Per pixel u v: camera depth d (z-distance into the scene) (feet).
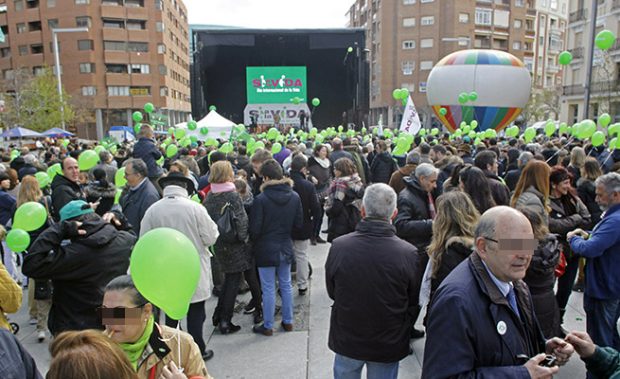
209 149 32.17
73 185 17.02
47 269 9.18
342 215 17.90
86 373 4.58
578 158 21.27
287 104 64.44
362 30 56.95
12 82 125.59
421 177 13.62
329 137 50.52
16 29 200.23
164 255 6.09
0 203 18.45
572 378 11.89
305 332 15.10
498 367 6.06
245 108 64.28
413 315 9.39
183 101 252.21
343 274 9.12
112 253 9.92
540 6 226.99
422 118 190.60
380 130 58.80
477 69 65.46
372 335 8.95
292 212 14.69
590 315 11.72
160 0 198.39
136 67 198.39
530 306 6.97
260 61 63.05
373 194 9.33
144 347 6.66
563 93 122.42
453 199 9.93
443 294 6.41
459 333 6.08
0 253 18.69
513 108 65.92
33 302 16.20
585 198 16.34
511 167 26.23
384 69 199.21
